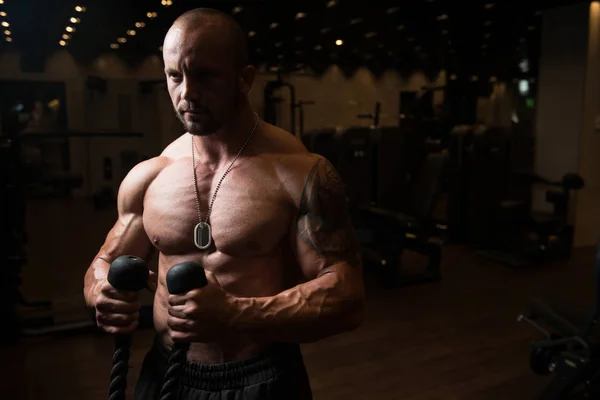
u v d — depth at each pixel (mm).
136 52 4328
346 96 5242
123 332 849
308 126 5102
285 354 1047
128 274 831
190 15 899
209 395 1020
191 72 876
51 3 3535
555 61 5297
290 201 986
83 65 4414
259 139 1025
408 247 4164
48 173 4941
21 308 3473
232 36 902
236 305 863
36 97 4605
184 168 1026
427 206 4188
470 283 4133
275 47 4609
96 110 4613
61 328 3113
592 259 4801
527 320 2502
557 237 4758
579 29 5043
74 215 5277
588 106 5121
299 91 5012
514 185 5117
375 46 5105
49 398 2424
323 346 2982
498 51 5645
